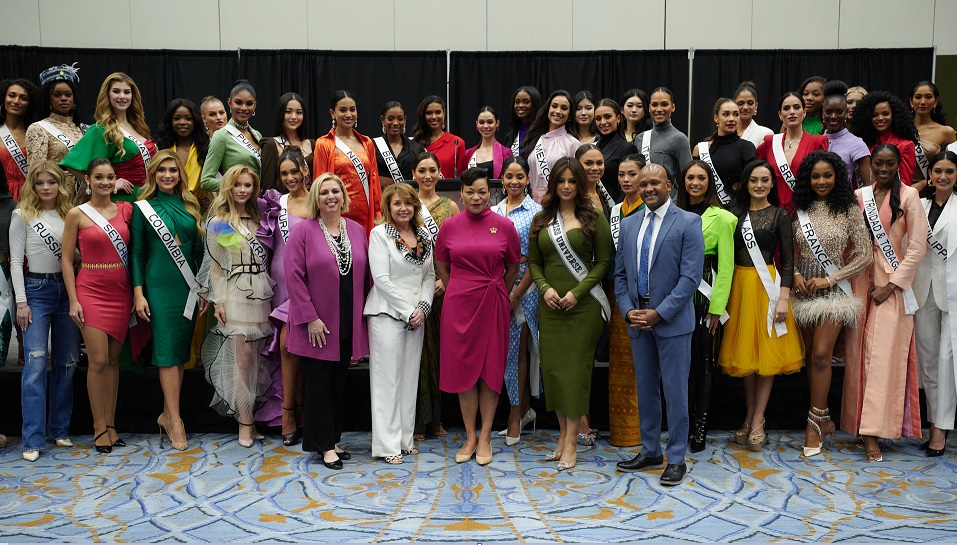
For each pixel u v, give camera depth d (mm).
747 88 5305
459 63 8289
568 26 8383
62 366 4426
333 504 3492
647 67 8227
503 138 8328
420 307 4109
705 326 4188
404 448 4238
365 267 4148
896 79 8141
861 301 4207
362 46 8367
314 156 4867
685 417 3748
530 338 4461
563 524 3244
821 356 4180
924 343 4266
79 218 4238
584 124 5180
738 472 3924
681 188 4297
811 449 4207
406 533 3150
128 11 8219
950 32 8195
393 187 4109
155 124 8172
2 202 4426
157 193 4398
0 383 4613
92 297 4242
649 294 3729
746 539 3084
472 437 4137
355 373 4719
